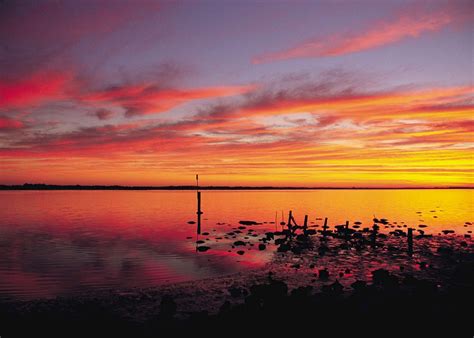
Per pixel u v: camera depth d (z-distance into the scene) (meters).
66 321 13.43
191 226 46.94
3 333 12.40
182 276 20.58
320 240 35.00
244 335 11.57
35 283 19.06
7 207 85.31
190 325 12.54
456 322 12.14
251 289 15.90
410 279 17.81
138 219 56.41
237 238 36.25
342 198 164.00
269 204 103.69
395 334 11.41
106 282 19.23
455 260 25.08
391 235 38.09
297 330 11.74
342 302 14.08
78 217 59.72
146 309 14.70
